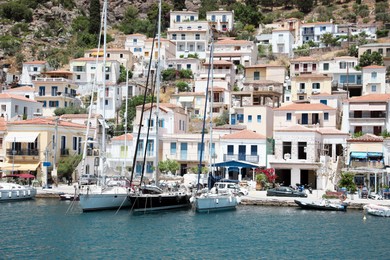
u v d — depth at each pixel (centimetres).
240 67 17000
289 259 4362
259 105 11281
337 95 12162
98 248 4625
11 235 5100
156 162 7119
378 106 10788
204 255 4444
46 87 15125
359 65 15488
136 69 17650
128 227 5656
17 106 12750
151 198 6750
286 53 18638
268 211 7012
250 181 9019
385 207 6638
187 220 6178
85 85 16388
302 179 9444
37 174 9619
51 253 4409
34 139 9594
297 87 13712
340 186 8388
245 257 4403
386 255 4522
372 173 8669
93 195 6631
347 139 9550
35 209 6850
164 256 4384
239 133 10038
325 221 6178
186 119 11794
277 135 9569
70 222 5878
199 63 17112
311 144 9388
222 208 7062
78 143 10469
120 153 10431
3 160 9844
